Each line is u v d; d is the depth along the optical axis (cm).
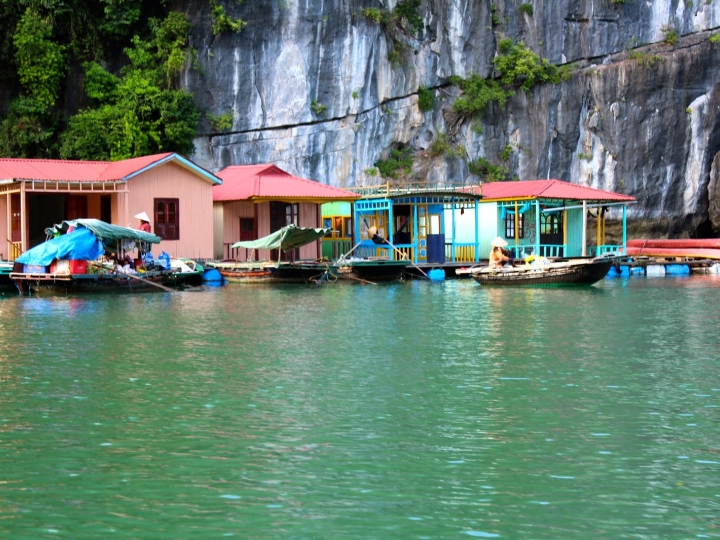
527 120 5588
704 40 5712
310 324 2098
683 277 4006
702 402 1278
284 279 3419
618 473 969
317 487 924
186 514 852
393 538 800
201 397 1305
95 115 4416
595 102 5641
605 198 4244
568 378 1444
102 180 3281
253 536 804
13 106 4478
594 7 5681
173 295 2891
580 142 5675
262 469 980
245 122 4809
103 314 2294
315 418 1188
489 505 877
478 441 1084
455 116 5462
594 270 3256
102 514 853
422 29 5334
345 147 5053
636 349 1731
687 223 5812
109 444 1070
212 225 3603
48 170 3356
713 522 836
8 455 1025
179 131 4450
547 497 898
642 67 5597
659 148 5669
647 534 810
